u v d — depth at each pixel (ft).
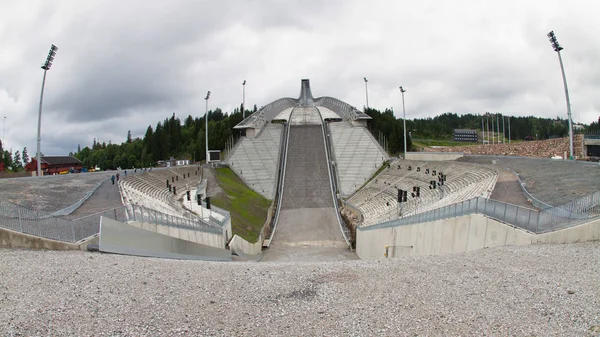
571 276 51.29
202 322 40.14
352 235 205.87
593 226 71.46
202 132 498.69
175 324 39.40
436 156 300.81
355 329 38.60
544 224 76.43
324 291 49.85
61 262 59.26
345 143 357.00
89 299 44.88
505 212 82.58
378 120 463.83
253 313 42.70
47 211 106.11
